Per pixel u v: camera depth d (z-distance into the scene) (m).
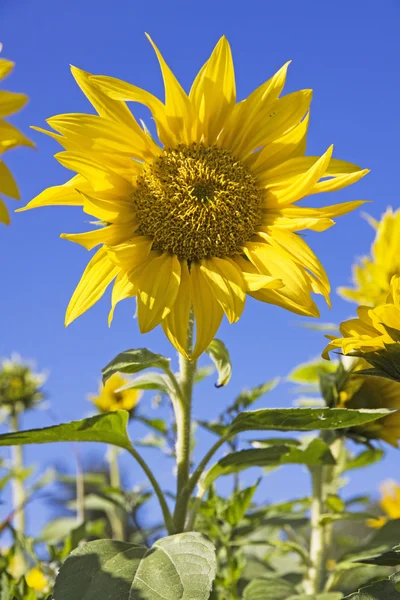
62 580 0.58
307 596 0.73
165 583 0.58
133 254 0.67
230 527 0.75
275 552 0.92
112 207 0.68
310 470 0.81
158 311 0.65
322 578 0.78
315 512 0.80
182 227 0.69
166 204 0.69
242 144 0.72
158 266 0.67
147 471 0.67
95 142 0.68
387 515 0.99
